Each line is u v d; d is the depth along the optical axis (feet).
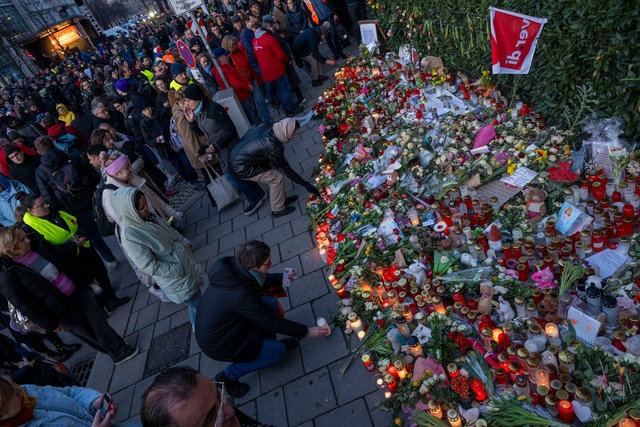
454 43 23.20
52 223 16.79
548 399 9.03
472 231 14.21
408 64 25.84
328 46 40.52
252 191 21.93
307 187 20.18
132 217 13.32
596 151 14.14
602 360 9.59
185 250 14.98
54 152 20.20
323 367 13.09
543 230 13.47
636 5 12.00
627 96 13.48
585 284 11.13
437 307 12.27
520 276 12.23
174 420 4.84
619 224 12.06
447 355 11.43
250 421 7.34
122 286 21.33
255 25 29.78
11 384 7.50
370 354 12.74
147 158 26.13
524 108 18.42
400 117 22.84
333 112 26.63
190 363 15.33
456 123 20.06
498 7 18.29
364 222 16.97
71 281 14.49
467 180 16.58
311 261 17.51
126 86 35.58
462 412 10.00
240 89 27.50
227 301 11.30
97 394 8.97
